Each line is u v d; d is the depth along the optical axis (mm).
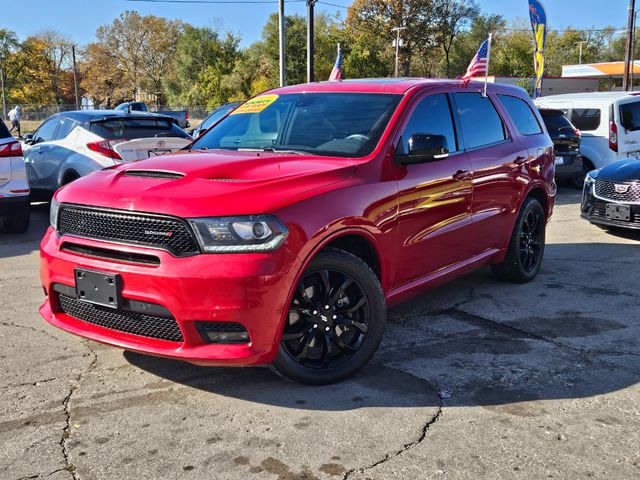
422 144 4023
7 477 2715
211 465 2822
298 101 4738
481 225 5039
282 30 23078
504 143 5426
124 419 3236
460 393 3566
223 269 3127
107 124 8828
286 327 3473
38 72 87000
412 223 4160
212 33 76938
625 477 2736
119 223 3340
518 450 2957
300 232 3314
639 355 4152
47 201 10328
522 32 74125
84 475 2738
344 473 2764
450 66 73750
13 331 4512
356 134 4184
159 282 3166
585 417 3283
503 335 4531
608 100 12516
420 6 68562
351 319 3721
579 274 6305
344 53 66875
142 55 87000
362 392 3572
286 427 3162
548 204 6113
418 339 4441
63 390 3562
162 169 3654
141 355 4074
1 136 7805
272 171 3617
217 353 3201
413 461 2859
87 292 3414
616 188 7926
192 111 59844
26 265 6582
